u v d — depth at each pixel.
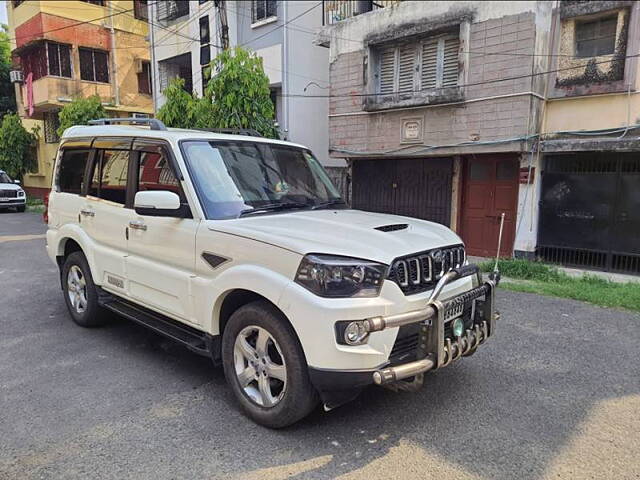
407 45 11.07
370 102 11.55
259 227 3.29
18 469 2.77
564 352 4.66
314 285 2.85
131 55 22.94
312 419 3.35
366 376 2.82
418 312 2.87
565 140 9.40
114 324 5.37
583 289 7.10
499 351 4.66
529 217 9.95
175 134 3.98
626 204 9.04
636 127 8.89
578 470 2.80
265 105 9.83
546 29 9.46
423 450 2.99
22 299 6.42
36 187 25.95
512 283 7.71
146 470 2.77
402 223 3.70
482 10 9.62
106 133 4.74
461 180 11.06
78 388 3.79
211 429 3.20
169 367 4.21
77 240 4.95
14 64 24.23
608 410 3.52
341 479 2.70
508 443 3.08
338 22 12.04
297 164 4.53
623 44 8.99
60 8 20.58
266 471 2.77
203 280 3.50
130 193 4.28
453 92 10.09
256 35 14.37
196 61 16.19
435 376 4.07
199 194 3.62
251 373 3.29
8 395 3.66
